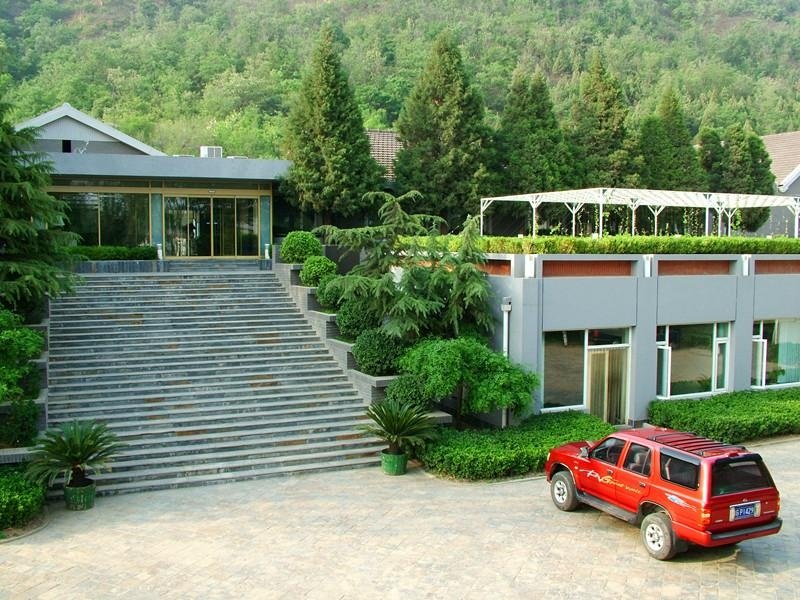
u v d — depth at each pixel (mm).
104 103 63812
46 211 16672
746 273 20047
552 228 31609
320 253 23812
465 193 28734
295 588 10000
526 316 16922
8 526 12000
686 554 11172
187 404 16812
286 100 68000
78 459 13016
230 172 27484
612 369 18531
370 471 15438
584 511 12977
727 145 36125
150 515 12828
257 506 13258
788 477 14977
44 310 18875
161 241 28312
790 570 10609
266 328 20453
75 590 9953
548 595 9789
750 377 20469
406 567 10648
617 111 32969
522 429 16328
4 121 16172
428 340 17141
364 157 27750
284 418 16812
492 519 12562
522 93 31062
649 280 18516
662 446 11031
